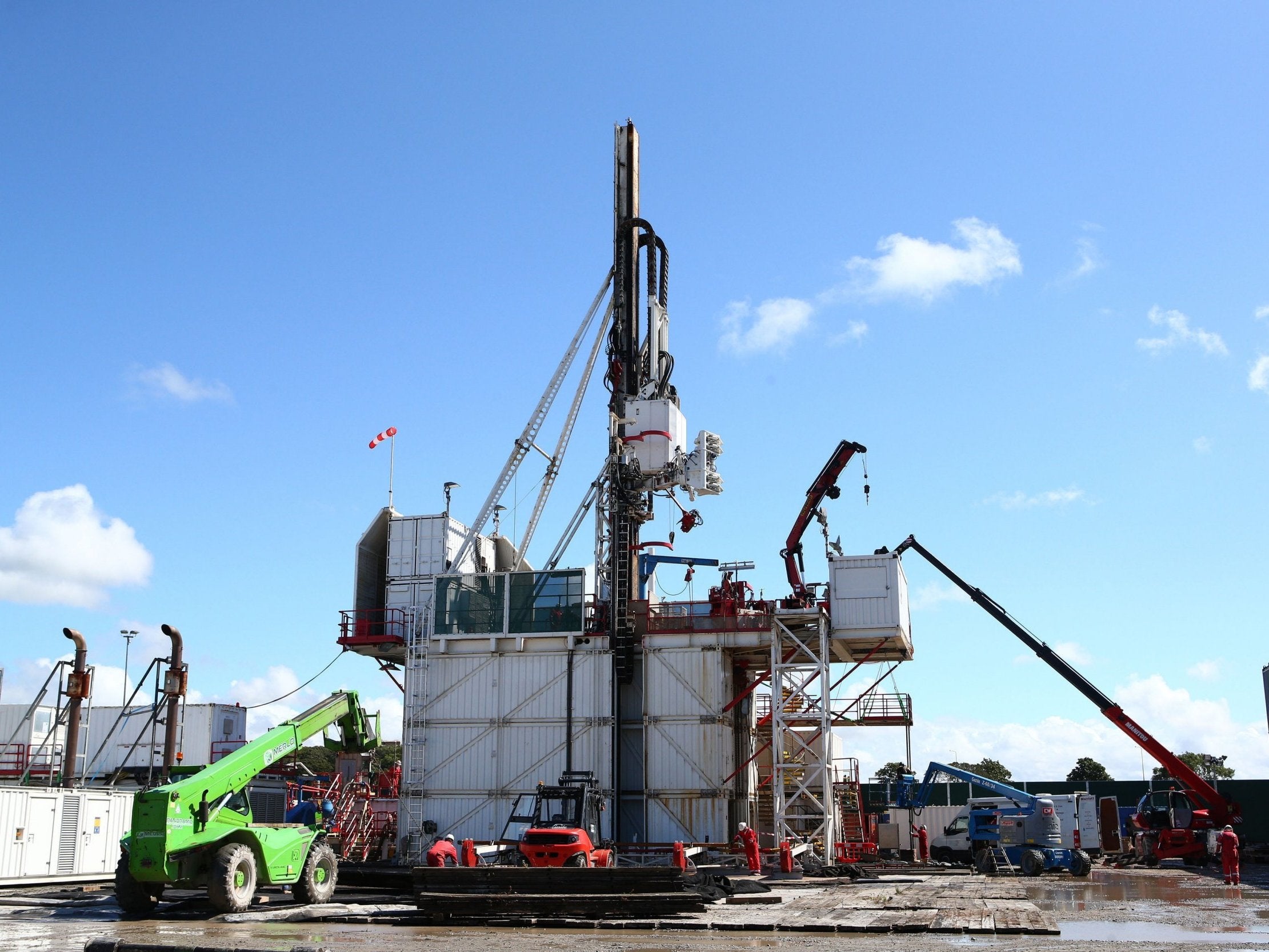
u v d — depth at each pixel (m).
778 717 44.34
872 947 19.70
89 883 39.22
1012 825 44.09
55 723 46.50
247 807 27.89
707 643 45.72
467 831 45.38
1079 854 41.56
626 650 45.91
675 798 44.47
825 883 35.12
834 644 47.19
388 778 52.19
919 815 54.97
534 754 45.59
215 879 25.50
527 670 46.59
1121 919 25.03
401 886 33.25
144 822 25.22
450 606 47.78
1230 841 36.09
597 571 48.75
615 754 45.03
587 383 55.16
